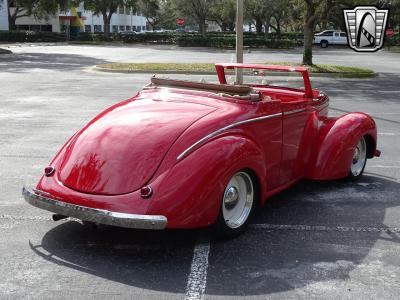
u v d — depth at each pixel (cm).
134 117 450
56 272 379
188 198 384
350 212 519
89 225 469
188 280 368
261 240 443
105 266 389
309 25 2384
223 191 404
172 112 452
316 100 561
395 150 807
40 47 4462
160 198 379
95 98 1359
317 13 2345
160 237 443
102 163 409
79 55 3350
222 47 4825
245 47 4778
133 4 6412
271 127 480
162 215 376
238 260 402
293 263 399
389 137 909
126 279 369
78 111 1145
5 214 499
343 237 453
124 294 347
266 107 475
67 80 1827
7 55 3247
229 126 434
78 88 1584
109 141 425
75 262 395
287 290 356
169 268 387
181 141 410
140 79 1883
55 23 6400
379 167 704
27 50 3916
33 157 732
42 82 1750
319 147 559
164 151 404
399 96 1516
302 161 543
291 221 491
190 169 393
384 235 460
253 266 392
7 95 1407
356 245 436
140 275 375
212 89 497
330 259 407
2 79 1833
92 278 370
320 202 550
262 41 4766
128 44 5419
